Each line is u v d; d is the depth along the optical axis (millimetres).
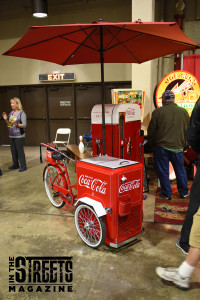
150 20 5059
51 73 7660
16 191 4152
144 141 3406
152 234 2736
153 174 4988
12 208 3488
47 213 3307
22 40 2193
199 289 1950
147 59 3252
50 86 7918
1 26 7871
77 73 7500
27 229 2896
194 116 1974
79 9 7227
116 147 3025
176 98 4508
